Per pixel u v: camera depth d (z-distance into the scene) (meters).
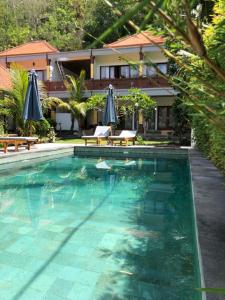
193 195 4.23
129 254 3.38
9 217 4.67
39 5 41.78
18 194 6.21
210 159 7.73
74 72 27.64
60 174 8.62
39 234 3.95
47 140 16.75
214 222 3.12
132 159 12.11
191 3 0.68
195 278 2.84
